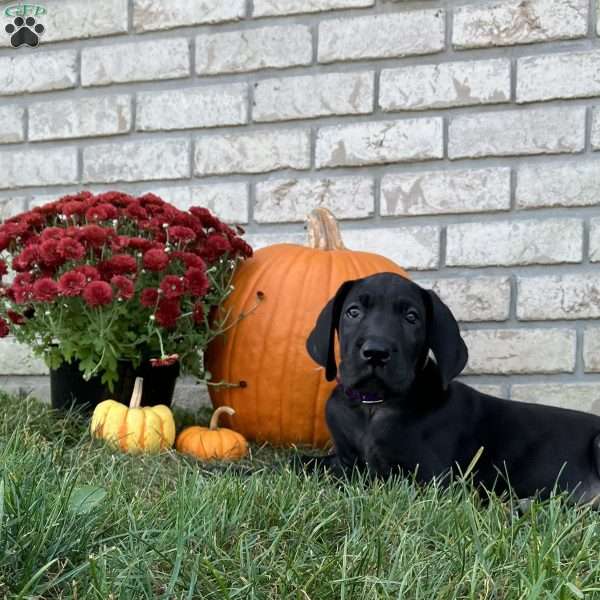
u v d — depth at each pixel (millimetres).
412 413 1832
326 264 2139
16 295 2002
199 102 2449
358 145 2363
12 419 2004
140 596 1272
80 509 1496
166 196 2467
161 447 1992
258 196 2418
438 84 2322
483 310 2293
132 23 2490
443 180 2318
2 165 2562
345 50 2369
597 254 2246
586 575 1380
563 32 2258
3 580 1262
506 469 1819
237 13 2424
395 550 1479
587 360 2248
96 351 2029
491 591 1318
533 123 2275
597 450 1843
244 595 1285
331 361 1870
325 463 1936
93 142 2518
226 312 2137
